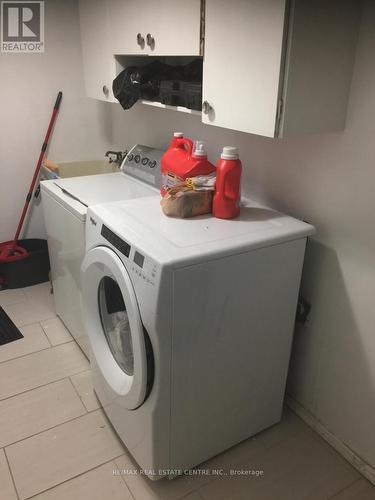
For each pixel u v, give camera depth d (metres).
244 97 1.32
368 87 1.29
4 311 2.59
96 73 2.27
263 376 1.65
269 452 1.71
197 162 1.65
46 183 2.19
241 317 1.45
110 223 1.46
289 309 1.59
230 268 1.33
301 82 1.22
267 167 1.72
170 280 1.21
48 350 2.24
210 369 1.45
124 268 1.35
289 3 1.12
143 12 1.69
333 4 1.19
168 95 1.75
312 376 1.78
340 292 1.56
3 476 1.56
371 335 1.49
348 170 1.41
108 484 1.55
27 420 1.81
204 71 1.45
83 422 1.81
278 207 1.72
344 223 1.47
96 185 2.17
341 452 1.70
